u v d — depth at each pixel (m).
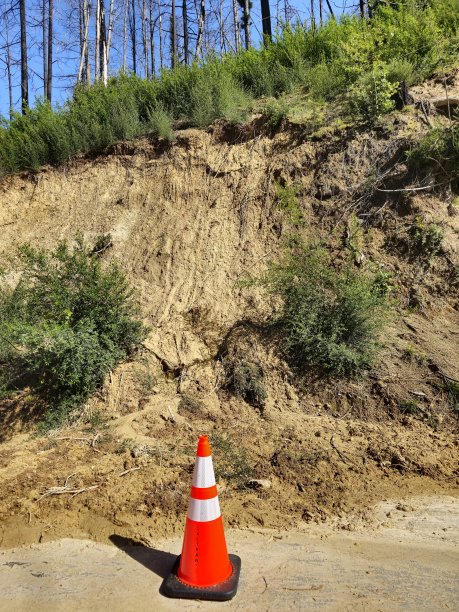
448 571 3.49
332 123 8.80
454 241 7.08
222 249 8.12
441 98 8.30
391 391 6.01
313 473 4.98
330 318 6.50
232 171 8.96
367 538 3.97
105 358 6.61
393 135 8.16
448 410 5.74
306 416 6.03
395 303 6.79
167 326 7.30
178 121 10.41
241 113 9.64
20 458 5.53
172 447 5.54
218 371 6.71
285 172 8.52
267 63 10.86
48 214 9.84
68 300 6.80
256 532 4.12
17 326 6.40
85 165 10.31
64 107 11.84
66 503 4.59
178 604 3.27
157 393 6.56
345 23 11.02
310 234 7.82
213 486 3.51
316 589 3.35
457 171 7.54
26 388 6.75
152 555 3.87
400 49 9.13
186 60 18.91
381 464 5.06
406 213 7.48
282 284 6.82
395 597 3.23
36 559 3.91
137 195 9.41
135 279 8.20
